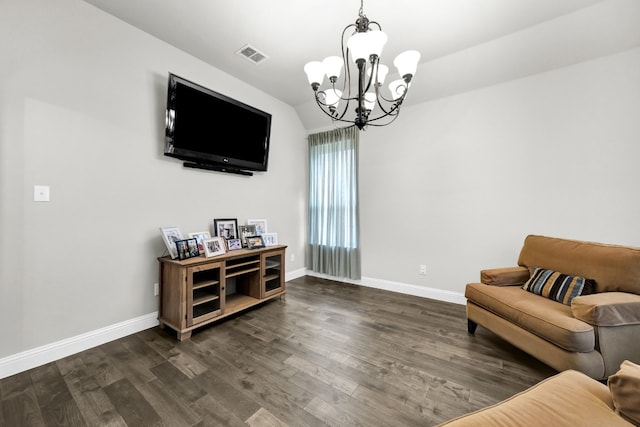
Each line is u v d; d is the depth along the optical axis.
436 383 1.59
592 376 1.42
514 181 2.63
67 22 1.88
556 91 2.42
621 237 2.19
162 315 2.31
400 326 2.37
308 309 2.77
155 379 1.62
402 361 1.82
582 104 2.31
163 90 2.43
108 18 2.08
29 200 1.73
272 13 2.06
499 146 2.70
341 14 2.06
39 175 1.77
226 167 2.93
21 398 1.46
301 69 2.91
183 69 2.58
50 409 1.38
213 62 2.77
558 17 2.08
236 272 2.58
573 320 1.50
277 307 2.83
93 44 2.01
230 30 2.27
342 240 3.73
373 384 1.58
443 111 3.02
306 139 4.20
